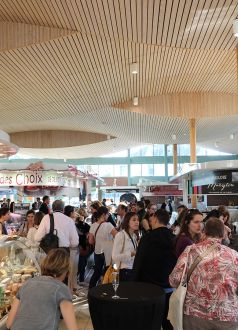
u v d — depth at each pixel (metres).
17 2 6.29
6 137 8.30
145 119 15.44
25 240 4.38
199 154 31.80
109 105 13.59
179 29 6.47
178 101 13.25
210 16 6.03
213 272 2.62
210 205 9.27
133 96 12.99
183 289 2.70
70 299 2.40
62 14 6.48
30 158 31.27
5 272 3.91
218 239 2.77
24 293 2.41
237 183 9.15
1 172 11.24
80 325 4.91
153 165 32.28
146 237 3.74
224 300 2.59
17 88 10.56
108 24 6.54
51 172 11.43
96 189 20.62
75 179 13.91
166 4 5.73
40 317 2.30
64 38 7.39
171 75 10.84
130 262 4.52
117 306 3.16
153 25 6.39
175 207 16.30
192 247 2.77
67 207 6.80
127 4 5.80
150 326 3.21
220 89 12.79
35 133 22.67
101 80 10.57
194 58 9.30
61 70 9.30
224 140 23.27
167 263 3.69
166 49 8.55
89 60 8.80
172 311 2.73
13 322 2.34
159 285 3.66
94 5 5.95
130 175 32.28
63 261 2.53
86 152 26.23
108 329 3.20
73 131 22.36
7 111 13.46
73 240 5.59
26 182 11.32
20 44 7.29
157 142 22.55
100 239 6.34
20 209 11.78
